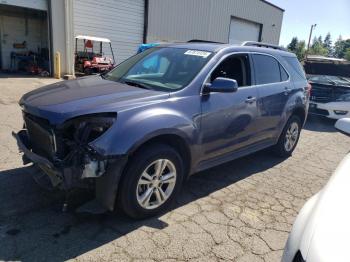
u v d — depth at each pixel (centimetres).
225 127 411
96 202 324
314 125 936
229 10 2402
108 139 295
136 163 318
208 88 384
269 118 496
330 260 164
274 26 2967
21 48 1778
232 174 492
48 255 284
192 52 432
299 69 592
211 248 310
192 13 2106
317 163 579
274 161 567
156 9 1891
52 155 310
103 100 325
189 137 361
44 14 1772
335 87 947
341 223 187
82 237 311
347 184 228
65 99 328
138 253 294
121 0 1727
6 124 651
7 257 278
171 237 321
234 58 447
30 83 1224
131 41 1838
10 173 428
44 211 348
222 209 383
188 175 388
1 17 1678
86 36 1577
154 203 350
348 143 745
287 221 369
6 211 343
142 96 343
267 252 311
